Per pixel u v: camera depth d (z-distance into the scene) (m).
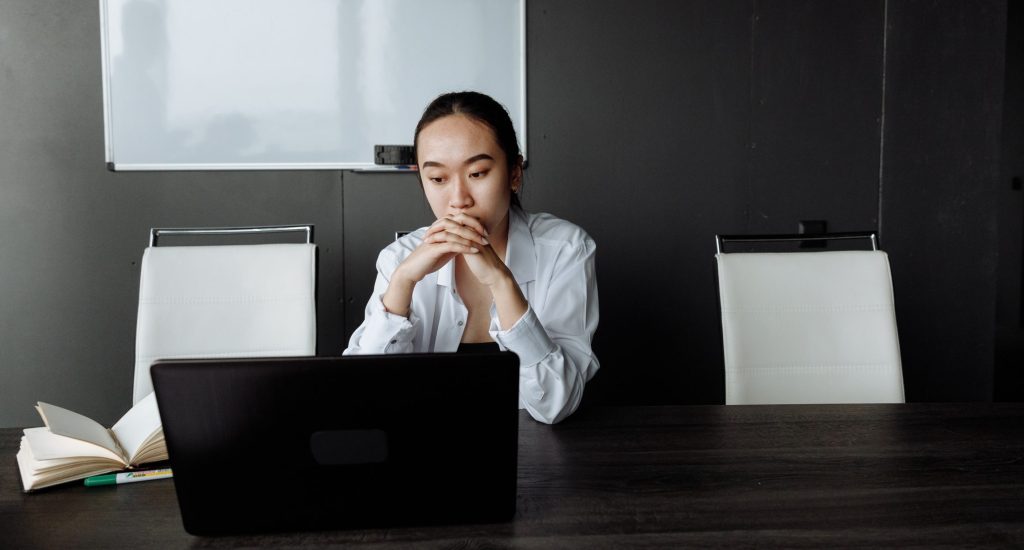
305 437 0.86
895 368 1.77
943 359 3.10
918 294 3.08
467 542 0.86
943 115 3.03
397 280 1.33
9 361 2.79
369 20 2.79
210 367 0.83
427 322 1.57
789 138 2.99
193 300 1.79
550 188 2.92
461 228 1.27
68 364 2.81
